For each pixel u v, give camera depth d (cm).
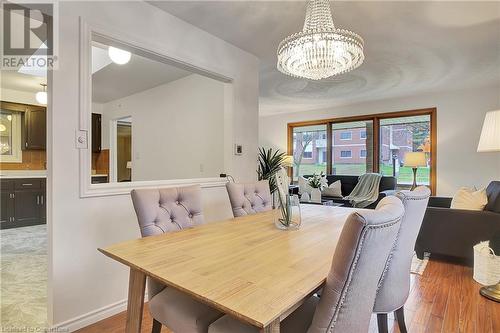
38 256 328
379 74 408
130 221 221
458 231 301
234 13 246
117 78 411
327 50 191
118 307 213
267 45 313
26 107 513
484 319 198
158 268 112
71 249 188
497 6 234
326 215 221
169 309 131
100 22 202
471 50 324
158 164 457
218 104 370
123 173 770
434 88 487
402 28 272
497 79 434
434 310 211
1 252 343
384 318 154
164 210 178
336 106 640
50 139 180
